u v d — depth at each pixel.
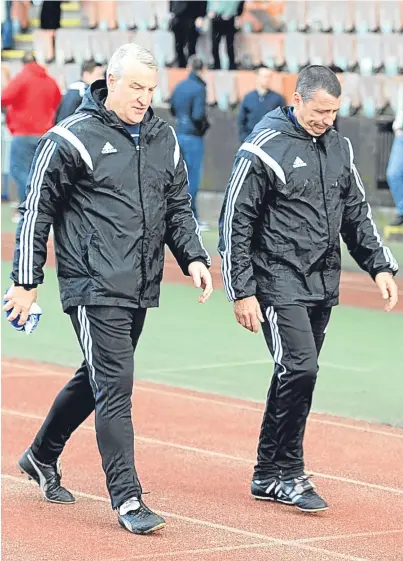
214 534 13.23
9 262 37.56
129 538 13.05
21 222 13.29
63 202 13.32
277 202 13.79
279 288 13.80
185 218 13.77
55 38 61.03
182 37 54.94
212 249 39.84
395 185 40.75
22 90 41.78
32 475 14.64
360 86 49.75
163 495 14.91
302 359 13.77
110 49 59.03
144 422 19.08
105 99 13.53
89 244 13.16
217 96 53.31
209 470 16.22
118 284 13.13
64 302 13.39
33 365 23.98
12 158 42.72
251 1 56.16
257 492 14.69
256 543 12.91
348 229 14.41
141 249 13.29
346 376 22.83
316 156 13.84
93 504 14.48
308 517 13.98
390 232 41.38
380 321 28.47
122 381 13.23
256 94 43.66
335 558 12.41
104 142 13.16
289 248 13.83
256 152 13.71
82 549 12.63
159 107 53.44
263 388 21.81
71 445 17.47
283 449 14.37
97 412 13.30
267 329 14.05
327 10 54.66
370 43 52.28
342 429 18.73
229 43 54.41
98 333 13.19
